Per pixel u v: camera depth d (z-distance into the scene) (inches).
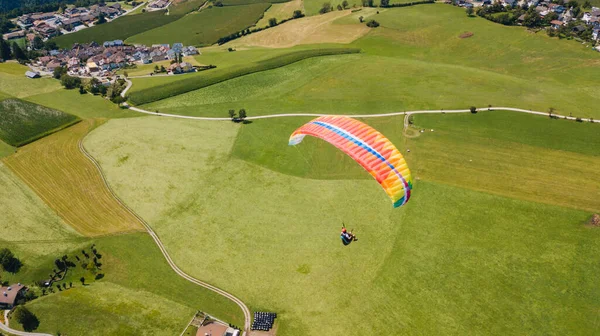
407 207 2150.6
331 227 2039.9
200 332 1512.1
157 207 2246.6
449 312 1599.4
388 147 1382.9
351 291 1696.6
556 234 1951.3
